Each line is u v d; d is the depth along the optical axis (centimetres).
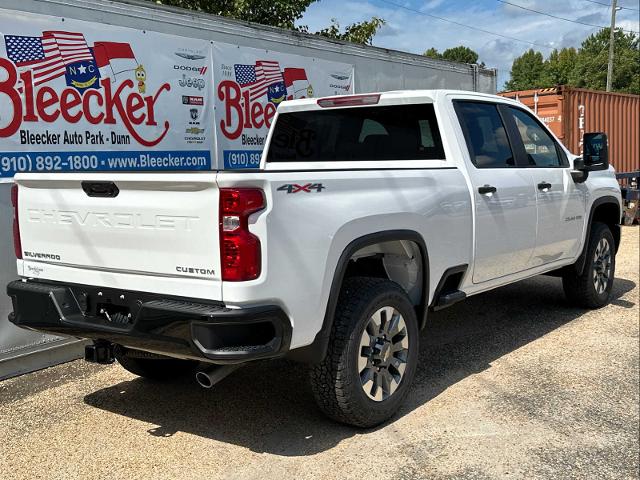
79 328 345
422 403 419
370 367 371
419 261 412
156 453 356
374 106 491
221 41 618
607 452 356
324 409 368
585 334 566
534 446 361
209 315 299
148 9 554
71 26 503
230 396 435
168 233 315
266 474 332
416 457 348
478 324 602
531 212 512
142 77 554
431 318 625
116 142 540
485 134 491
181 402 427
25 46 477
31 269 374
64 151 505
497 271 489
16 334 482
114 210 331
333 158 517
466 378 463
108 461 348
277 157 552
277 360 504
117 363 511
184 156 595
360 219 356
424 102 466
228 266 300
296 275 321
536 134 552
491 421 392
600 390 440
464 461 344
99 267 344
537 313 636
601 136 563
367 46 782
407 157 479
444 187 425
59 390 453
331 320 344
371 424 377
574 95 1336
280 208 312
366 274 426
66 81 503
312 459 346
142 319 320
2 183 468
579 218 586
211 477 330
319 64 723
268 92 668
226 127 630
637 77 5756
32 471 340
